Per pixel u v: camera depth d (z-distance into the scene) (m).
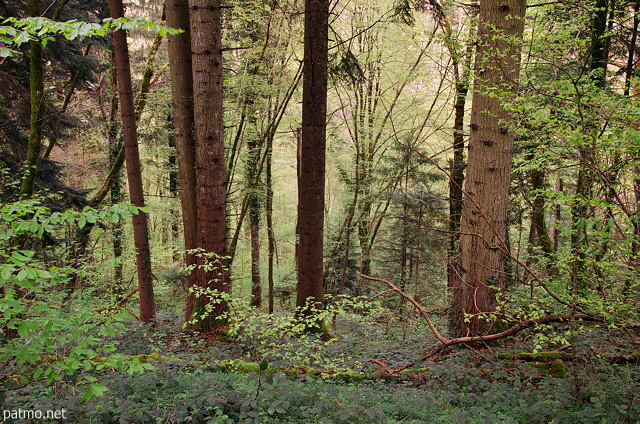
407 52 12.52
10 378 3.69
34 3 7.62
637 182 4.14
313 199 7.07
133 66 13.20
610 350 4.29
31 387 3.80
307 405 3.71
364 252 14.54
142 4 15.05
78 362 2.45
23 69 9.66
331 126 14.14
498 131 5.12
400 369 4.89
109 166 12.84
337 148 14.63
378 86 13.68
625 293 4.14
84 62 10.80
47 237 9.00
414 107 13.40
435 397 4.00
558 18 6.93
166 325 7.86
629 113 3.41
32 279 2.38
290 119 12.37
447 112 12.87
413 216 12.24
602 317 4.26
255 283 15.02
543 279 5.61
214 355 5.58
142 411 3.30
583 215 3.54
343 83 11.50
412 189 12.15
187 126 7.18
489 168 5.19
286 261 21.22
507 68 4.80
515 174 8.20
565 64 6.38
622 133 3.49
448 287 10.52
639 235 3.06
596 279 4.42
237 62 10.77
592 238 3.91
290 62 11.42
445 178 12.09
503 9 4.88
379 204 13.23
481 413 3.43
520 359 4.75
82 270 6.55
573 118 3.71
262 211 14.53
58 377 2.39
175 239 14.13
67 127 10.86
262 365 3.47
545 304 4.46
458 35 5.58
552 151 4.50
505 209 5.30
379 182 13.13
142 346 5.84
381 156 13.08
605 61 6.54
